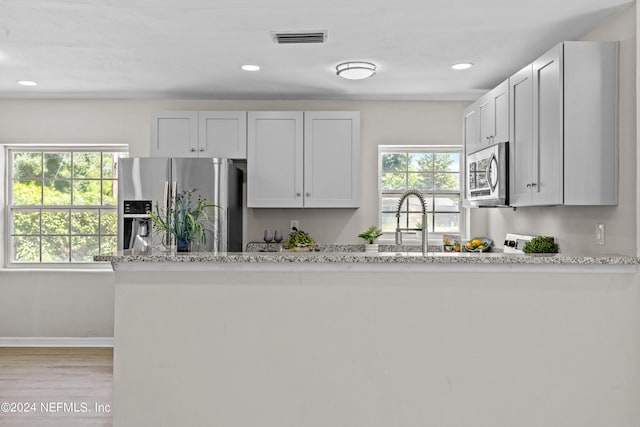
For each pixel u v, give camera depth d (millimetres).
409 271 2266
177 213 2727
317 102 4453
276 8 2473
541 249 3047
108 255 2277
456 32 2805
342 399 2271
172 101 4438
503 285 2268
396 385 2271
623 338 2262
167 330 2275
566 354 2262
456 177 4633
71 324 4422
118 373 2275
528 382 2264
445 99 4418
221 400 2271
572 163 2408
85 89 4105
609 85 2428
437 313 2268
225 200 3652
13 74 3676
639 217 2271
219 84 3932
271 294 2275
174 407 2271
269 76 3707
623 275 2268
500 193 3072
